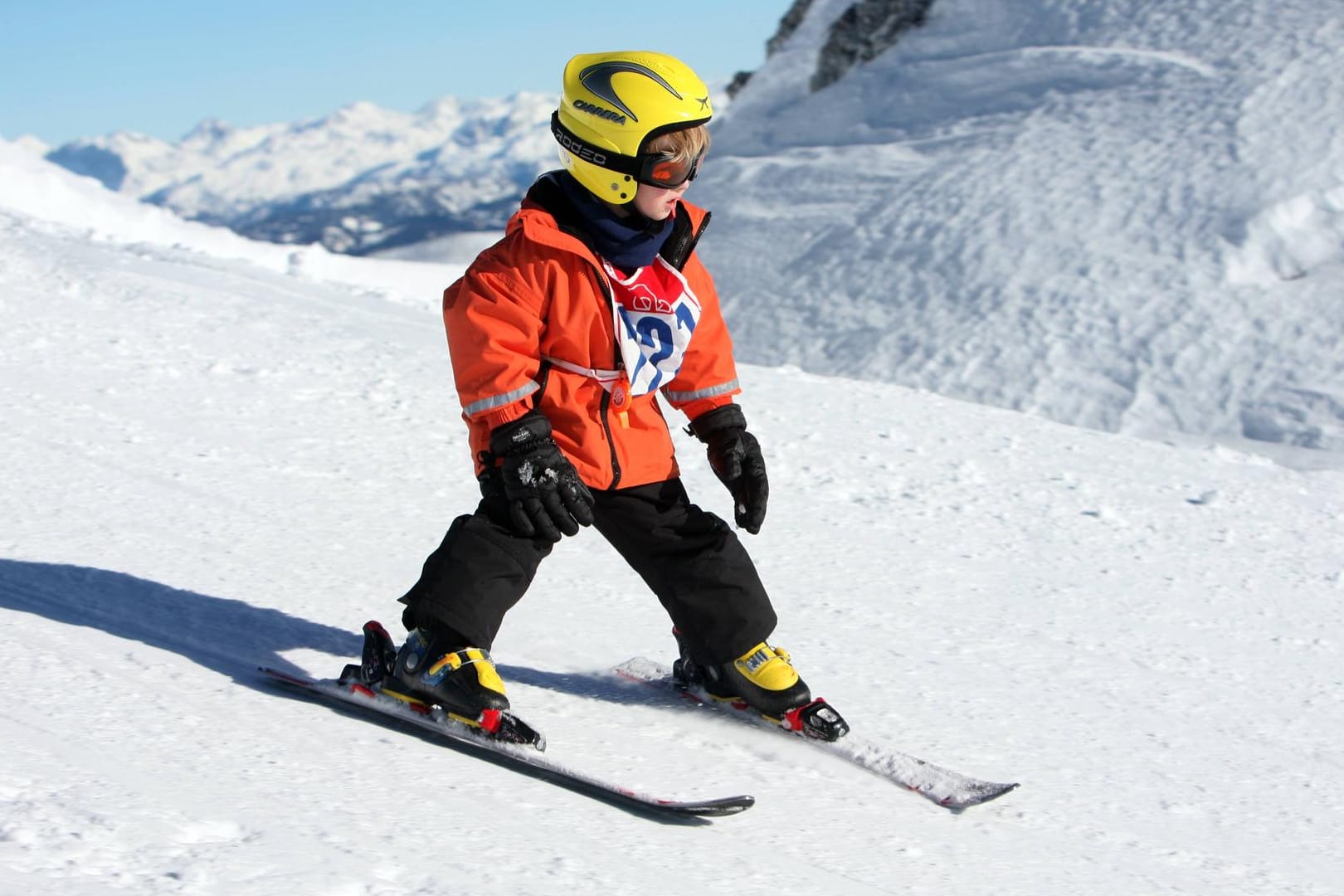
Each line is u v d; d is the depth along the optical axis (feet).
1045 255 78.18
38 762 6.18
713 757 8.16
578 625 10.87
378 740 7.47
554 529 7.45
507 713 7.61
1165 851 7.86
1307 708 11.29
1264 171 80.02
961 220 85.25
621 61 7.54
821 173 100.63
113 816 5.62
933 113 105.19
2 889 4.75
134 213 51.67
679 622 8.61
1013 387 65.82
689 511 8.52
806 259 87.40
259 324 24.07
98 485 13.53
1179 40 100.63
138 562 10.93
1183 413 60.75
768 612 8.58
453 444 17.39
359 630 10.07
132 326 22.57
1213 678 11.80
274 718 7.55
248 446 16.11
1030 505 17.63
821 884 6.49
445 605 7.70
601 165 7.44
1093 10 109.09
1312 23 96.07
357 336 24.14
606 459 7.98
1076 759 9.31
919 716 9.77
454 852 5.95
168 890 4.97
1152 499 18.76
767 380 24.34
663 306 7.84
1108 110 94.38
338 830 5.96
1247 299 68.95
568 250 7.52
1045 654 11.85
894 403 23.54
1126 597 14.10
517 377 7.48
